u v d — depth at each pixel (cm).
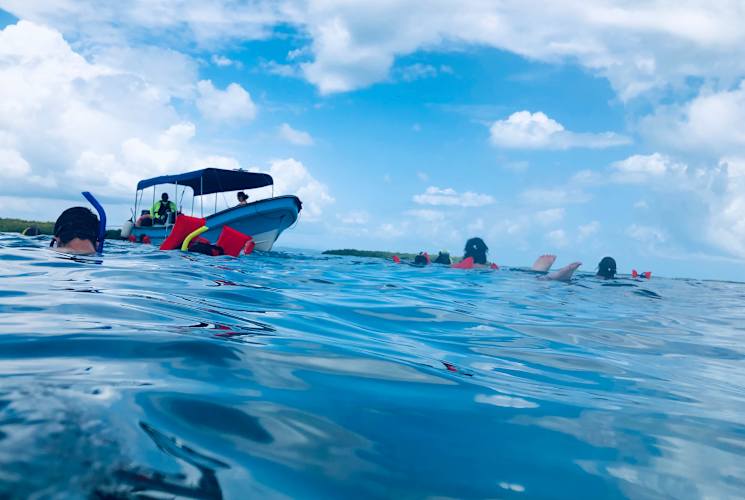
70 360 156
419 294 644
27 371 139
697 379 270
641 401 207
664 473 130
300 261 1310
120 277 427
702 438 162
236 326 258
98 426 102
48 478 79
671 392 231
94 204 642
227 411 129
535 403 184
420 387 187
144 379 144
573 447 142
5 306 246
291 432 124
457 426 147
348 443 123
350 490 100
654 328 493
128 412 115
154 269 521
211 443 109
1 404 107
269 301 393
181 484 88
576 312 596
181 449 102
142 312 260
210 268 629
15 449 86
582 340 380
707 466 138
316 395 158
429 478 111
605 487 118
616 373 267
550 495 111
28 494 73
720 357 356
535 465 126
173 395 133
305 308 383
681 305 880
